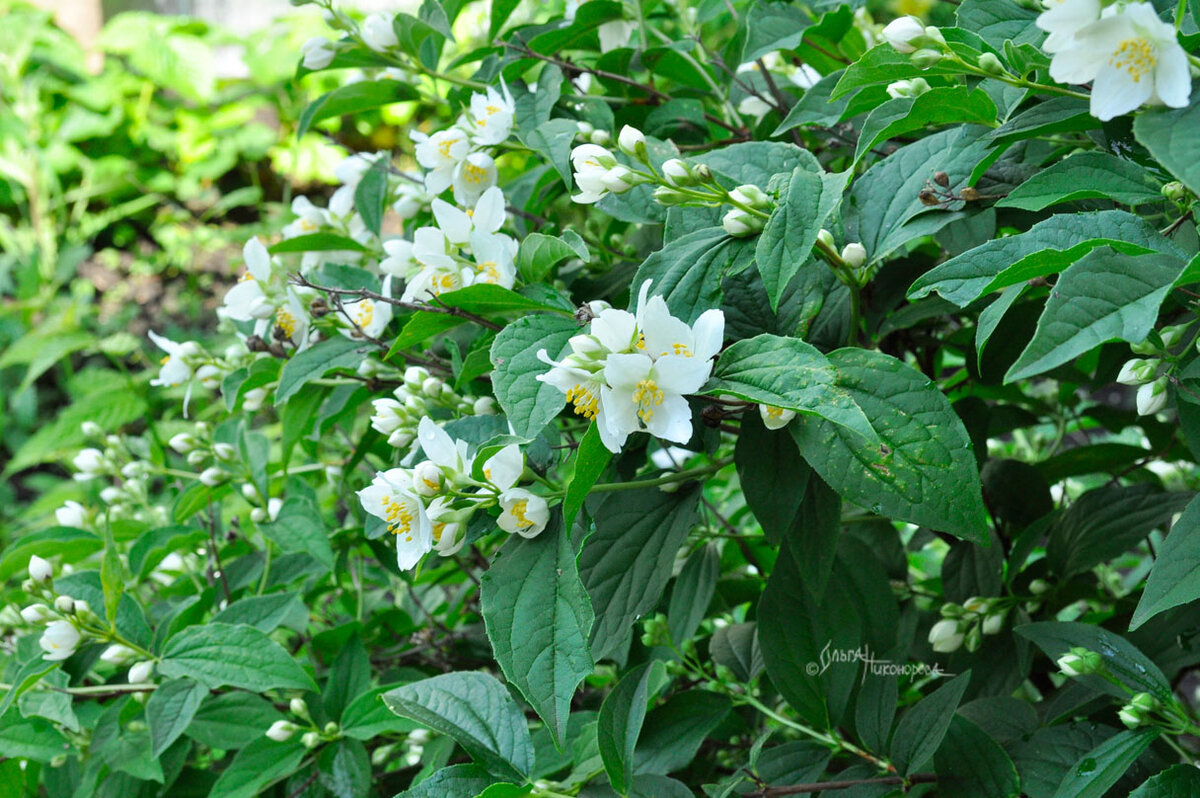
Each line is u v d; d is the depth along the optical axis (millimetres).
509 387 533
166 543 747
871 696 617
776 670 624
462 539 553
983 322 511
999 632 687
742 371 519
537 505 545
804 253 528
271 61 2479
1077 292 472
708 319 526
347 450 828
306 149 2488
